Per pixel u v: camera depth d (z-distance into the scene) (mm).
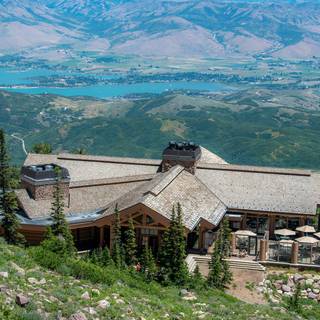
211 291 47594
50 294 31047
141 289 40906
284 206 66250
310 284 55000
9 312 26375
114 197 65688
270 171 70750
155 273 48188
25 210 59062
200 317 35438
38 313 27359
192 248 60656
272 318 39188
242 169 71375
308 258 59438
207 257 57750
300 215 65438
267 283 54844
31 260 37438
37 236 57906
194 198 62594
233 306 41719
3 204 53156
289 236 66188
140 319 31297
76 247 60406
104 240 61219
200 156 74375
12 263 35125
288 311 45750
